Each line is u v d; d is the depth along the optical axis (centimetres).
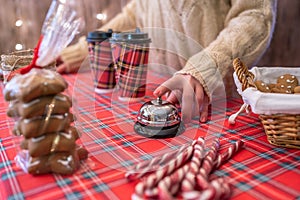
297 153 53
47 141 44
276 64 154
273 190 42
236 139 60
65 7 47
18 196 41
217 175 46
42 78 44
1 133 65
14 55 68
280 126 54
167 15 108
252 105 53
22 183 44
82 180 45
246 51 83
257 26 86
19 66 59
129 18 131
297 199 40
